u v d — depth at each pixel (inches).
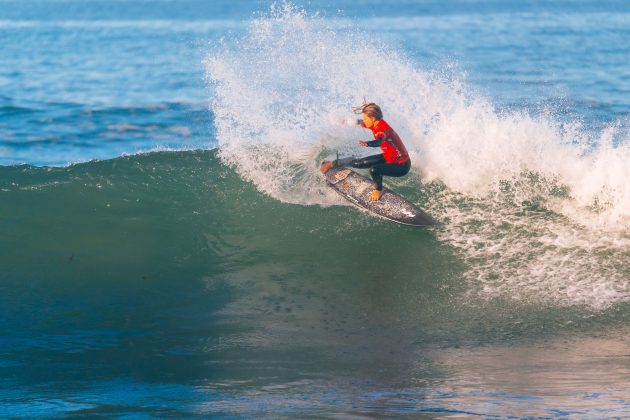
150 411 909.8
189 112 3737.7
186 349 1130.7
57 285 1327.5
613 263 1339.8
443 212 1560.0
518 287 1286.9
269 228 1525.6
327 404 920.9
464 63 5103.3
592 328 1159.0
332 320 1214.9
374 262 1396.4
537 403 893.8
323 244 1467.8
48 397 965.8
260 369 1057.5
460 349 1109.1
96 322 1216.8
